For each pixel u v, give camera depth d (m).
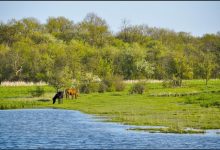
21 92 130.62
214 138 54.06
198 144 50.41
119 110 86.38
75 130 61.22
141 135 56.50
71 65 147.88
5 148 48.28
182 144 50.41
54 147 48.91
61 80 122.62
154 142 51.62
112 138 54.34
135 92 126.50
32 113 85.25
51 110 91.31
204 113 77.94
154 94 119.50
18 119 74.94
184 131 58.78
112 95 122.44
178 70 166.50
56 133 58.47
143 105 94.44
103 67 161.62
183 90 132.50
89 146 49.44
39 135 56.88
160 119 70.81
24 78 174.12
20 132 59.47
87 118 75.69
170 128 60.81
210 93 115.19
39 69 171.12
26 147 48.88
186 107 88.69
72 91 115.44
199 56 199.88
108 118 75.06
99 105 97.62
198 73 170.75
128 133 58.09
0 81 170.25
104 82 138.12
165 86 146.25
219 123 65.81
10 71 174.25
